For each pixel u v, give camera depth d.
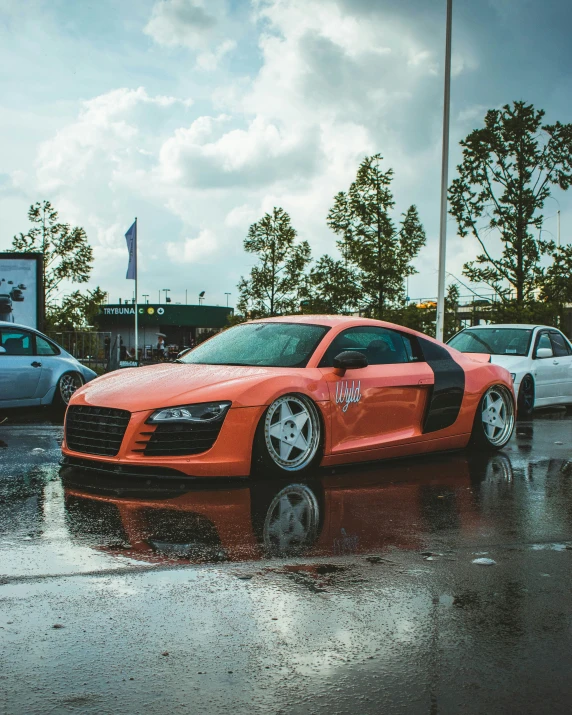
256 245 21.48
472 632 2.68
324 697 2.20
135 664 2.40
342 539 3.86
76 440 5.43
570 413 11.20
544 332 11.33
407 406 6.22
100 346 18.59
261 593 3.03
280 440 5.40
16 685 2.26
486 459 6.61
